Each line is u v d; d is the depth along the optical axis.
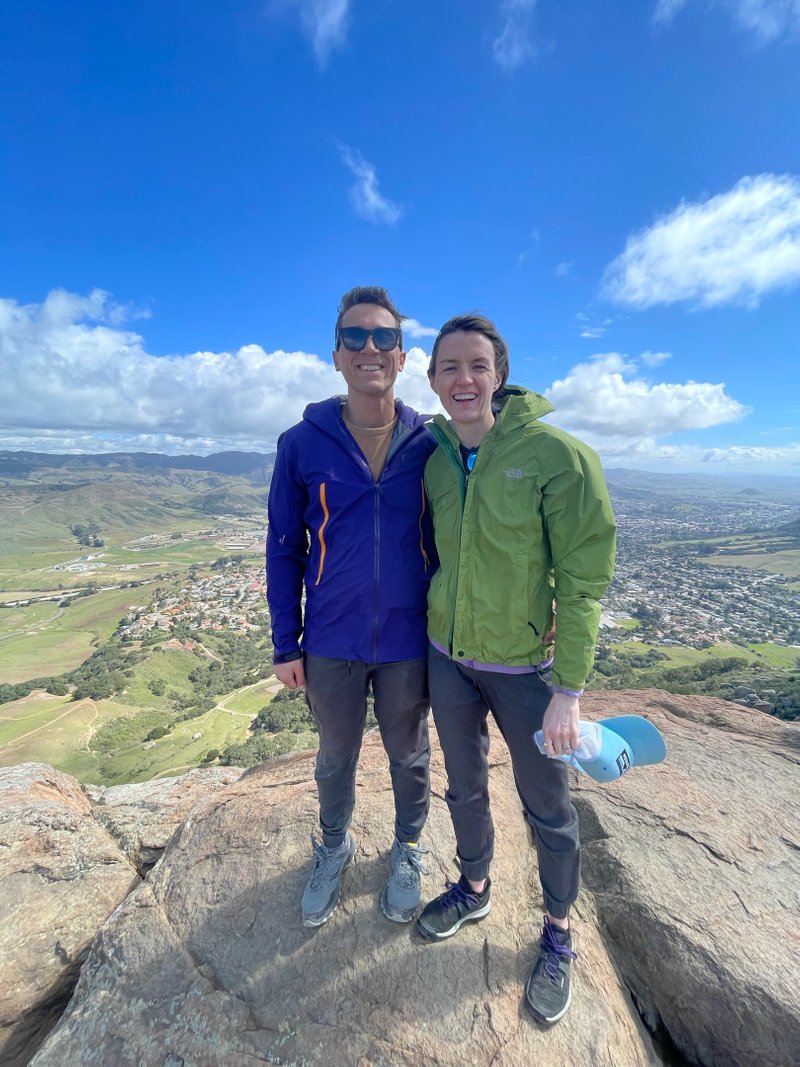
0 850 3.08
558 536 1.97
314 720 2.57
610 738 2.14
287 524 2.41
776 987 2.17
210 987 2.24
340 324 2.21
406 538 2.33
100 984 2.32
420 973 2.24
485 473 2.07
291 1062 1.96
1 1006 2.44
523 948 2.36
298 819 3.10
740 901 2.54
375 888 2.64
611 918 2.61
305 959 2.32
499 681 2.13
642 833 2.95
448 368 2.09
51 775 4.11
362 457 2.27
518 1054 1.97
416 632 2.37
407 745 2.52
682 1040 2.32
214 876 2.78
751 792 3.27
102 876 3.04
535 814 2.20
